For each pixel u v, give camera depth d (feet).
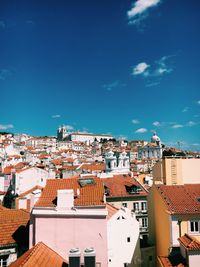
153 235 138.41
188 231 103.04
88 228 97.96
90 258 82.02
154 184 131.23
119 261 122.42
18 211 117.08
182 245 94.07
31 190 227.40
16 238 101.86
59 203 100.27
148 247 133.28
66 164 491.72
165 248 113.29
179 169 131.95
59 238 98.53
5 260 98.27
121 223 124.88
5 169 317.22
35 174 251.39
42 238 98.94
